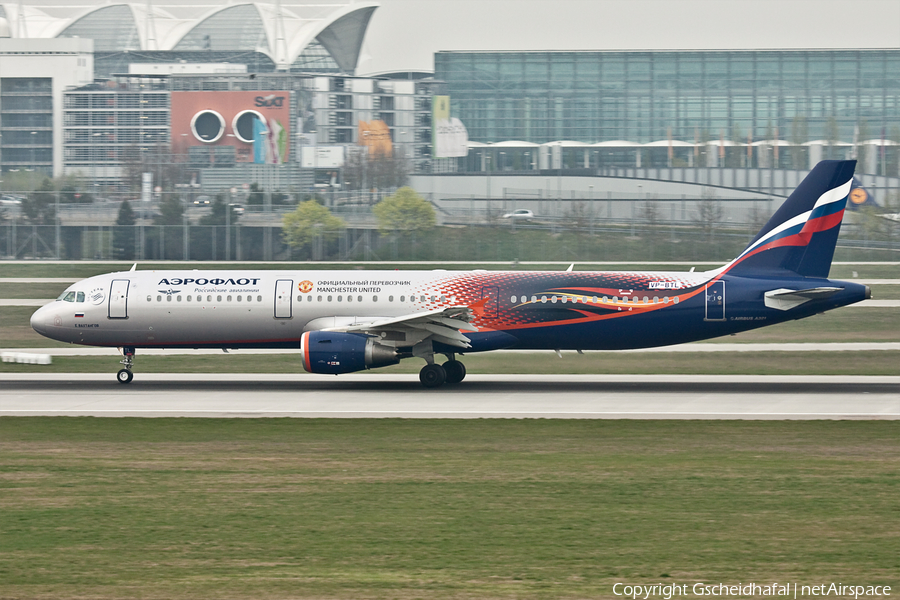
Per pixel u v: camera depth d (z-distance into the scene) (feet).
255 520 246.68
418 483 291.58
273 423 407.03
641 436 378.53
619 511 257.14
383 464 321.32
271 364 655.35
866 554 217.77
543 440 369.09
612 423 409.69
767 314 520.01
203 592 189.98
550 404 467.52
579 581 197.88
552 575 201.77
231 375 597.52
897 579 200.34
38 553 217.56
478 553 217.56
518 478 299.38
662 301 522.06
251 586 193.47
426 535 232.73
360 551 219.00
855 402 477.36
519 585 194.90
